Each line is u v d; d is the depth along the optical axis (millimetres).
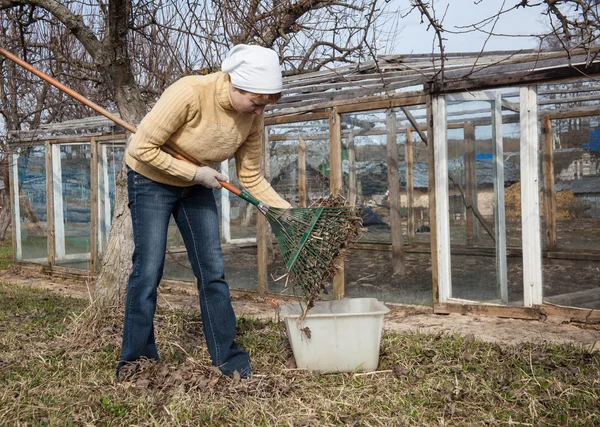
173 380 3656
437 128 6477
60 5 5883
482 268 6367
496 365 4047
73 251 10289
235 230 8156
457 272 6516
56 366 4090
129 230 5668
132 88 5859
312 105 7266
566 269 8047
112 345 4539
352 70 6668
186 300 7543
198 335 4984
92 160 9828
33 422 3152
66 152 10297
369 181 7582
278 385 3658
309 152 7344
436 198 6527
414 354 4328
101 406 3361
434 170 6547
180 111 3369
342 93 7016
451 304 6449
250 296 7879
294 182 7516
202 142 3537
